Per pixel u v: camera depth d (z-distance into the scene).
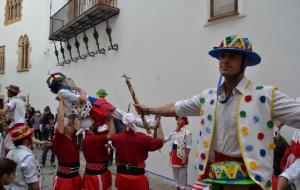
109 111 4.61
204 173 2.12
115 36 10.06
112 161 9.61
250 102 1.99
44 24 15.83
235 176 1.94
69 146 4.68
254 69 5.86
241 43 2.03
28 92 16.86
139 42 8.97
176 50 7.66
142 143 4.48
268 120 1.97
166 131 7.83
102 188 4.68
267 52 5.68
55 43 14.34
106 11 9.84
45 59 15.48
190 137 6.57
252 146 1.93
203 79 6.93
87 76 11.75
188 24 7.35
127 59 9.48
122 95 9.67
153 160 8.22
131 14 9.34
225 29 6.45
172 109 2.55
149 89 8.52
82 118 4.66
